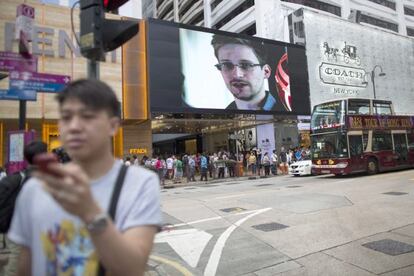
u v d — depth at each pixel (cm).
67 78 537
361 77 3678
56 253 137
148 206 146
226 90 2477
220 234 724
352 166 1722
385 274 462
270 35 3928
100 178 148
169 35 2262
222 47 2506
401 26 5866
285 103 2788
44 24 1872
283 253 577
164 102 2180
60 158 379
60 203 110
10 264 338
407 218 761
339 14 4862
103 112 147
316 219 802
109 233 115
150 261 558
